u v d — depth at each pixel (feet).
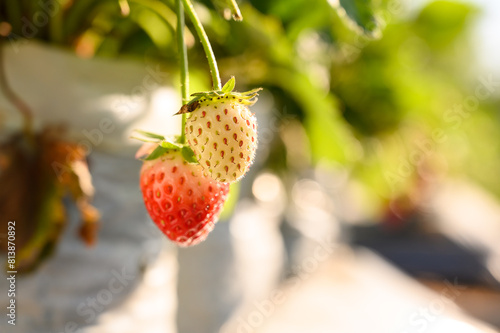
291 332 1.81
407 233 4.95
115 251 1.30
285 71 1.75
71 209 1.27
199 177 1.21
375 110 2.54
